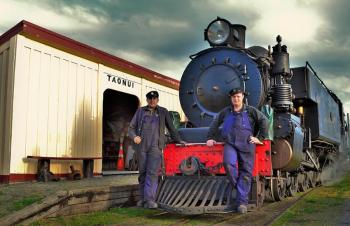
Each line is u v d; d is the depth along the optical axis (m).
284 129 7.89
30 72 9.42
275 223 5.75
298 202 8.01
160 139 6.64
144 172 6.65
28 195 6.84
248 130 6.12
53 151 9.88
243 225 5.76
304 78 10.70
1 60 9.78
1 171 9.12
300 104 11.44
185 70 8.77
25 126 9.23
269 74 8.78
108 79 11.78
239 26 8.83
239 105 6.24
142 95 13.32
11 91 9.06
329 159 14.72
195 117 8.45
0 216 5.57
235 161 6.03
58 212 6.26
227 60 8.24
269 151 6.80
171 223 5.97
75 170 10.06
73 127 10.48
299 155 8.53
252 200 6.49
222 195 6.17
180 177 6.62
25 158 9.17
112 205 7.40
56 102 10.04
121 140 14.12
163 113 6.75
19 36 9.21
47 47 9.88
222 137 6.30
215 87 8.23
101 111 11.42
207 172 6.54
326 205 7.63
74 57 10.62
